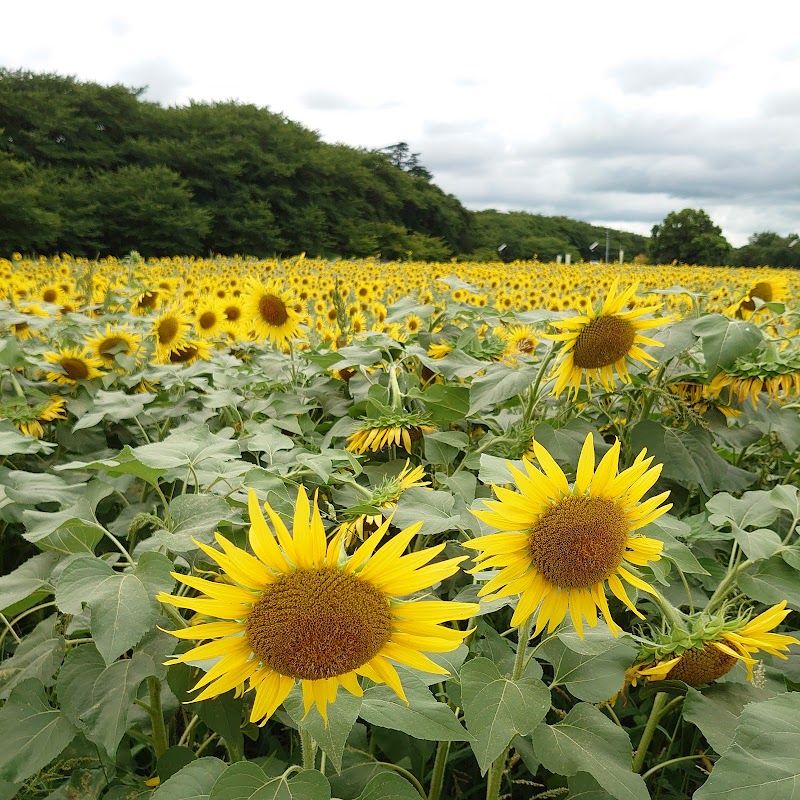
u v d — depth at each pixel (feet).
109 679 5.58
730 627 5.81
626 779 5.50
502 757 6.23
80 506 6.38
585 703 6.11
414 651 4.36
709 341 9.36
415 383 12.76
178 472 7.48
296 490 8.42
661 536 6.93
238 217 173.99
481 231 236.02
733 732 5.99
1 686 5.95
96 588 5.19
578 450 9.21
